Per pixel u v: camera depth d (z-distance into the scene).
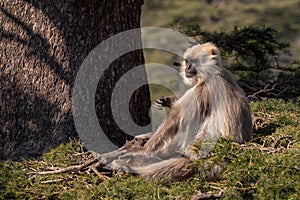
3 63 15.41
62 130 15.21
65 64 15.25
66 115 15.23
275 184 11.14
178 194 11.97
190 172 13.51
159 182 13.01
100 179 12.96
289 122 15.67
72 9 15.18
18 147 15.27
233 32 22.80
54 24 15.21
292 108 17.20
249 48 22.52
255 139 14.12
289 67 22.38
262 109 16.67
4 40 15.43
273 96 20.14
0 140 15.40
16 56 15.38
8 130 15.38
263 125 15.52
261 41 22.45
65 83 15.25
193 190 12.01
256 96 19.83
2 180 12.91
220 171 13.09
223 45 22.59
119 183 12.47
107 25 15.48
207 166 13.11
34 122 15.30
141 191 12.24
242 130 14.10
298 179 11.19
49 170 13.44
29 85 15.34
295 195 10.94
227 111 14.12
